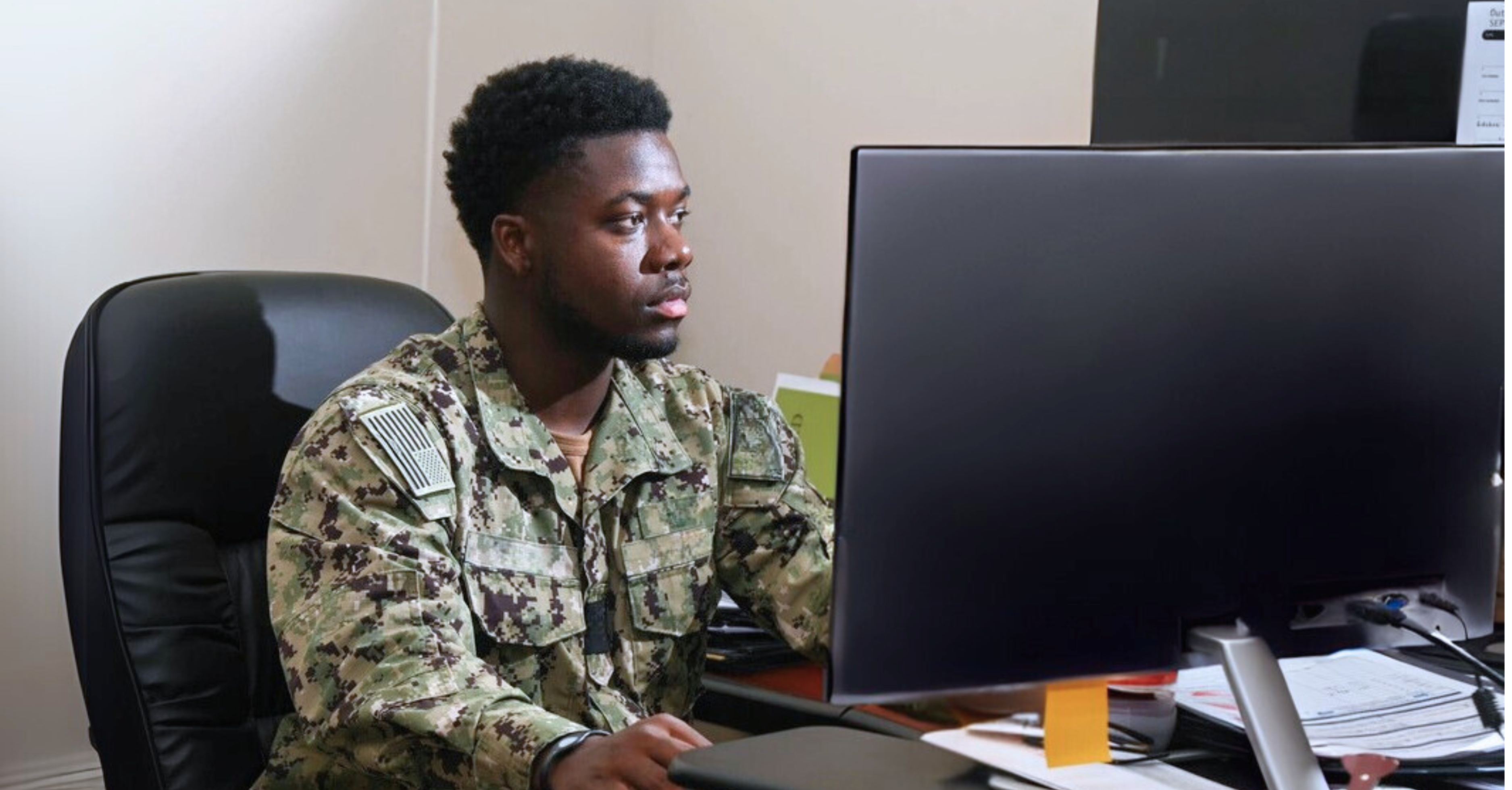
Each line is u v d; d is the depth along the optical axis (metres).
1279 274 0.88
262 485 1.44
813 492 1.47
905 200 0.80
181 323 1.42
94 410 1.37
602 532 1.36
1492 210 0.93
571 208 1.31
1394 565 0.94
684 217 1.37
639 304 1.32
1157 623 0.88
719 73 2.71
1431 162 0.91
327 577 1.19
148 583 1.35
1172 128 2.00
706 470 1.42
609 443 1.37
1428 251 0.92
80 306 2.10
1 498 2.07
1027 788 0.87
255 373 1.44
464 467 1.28
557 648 1.31
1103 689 0.88
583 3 2.64
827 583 1.40
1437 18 1.80
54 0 2.05
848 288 0.80
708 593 1.41
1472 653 1.32
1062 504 0.85
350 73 2.34
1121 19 2.03
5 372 2.05
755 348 2.69
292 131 2.28
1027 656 0.85
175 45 2.16
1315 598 0.92
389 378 1.31
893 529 0.81
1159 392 0.86
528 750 1.02
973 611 0.84
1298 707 1.17
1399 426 0.92
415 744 1.10
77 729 2.18
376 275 2.39
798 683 1.38
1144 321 0.85
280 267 2.29
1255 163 0.87
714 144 2.73
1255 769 1.02
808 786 0.83
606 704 1.32
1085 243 0.84
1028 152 0.82
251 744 1.39
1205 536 0.88
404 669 1.12
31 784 2.12
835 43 2.55
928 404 0.81
